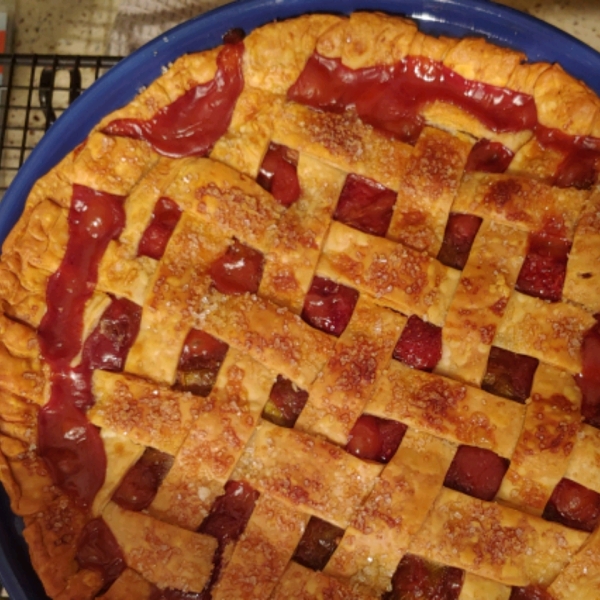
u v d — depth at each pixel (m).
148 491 0.22
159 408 0.21
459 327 0.21
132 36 0.29
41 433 0.22
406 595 0.21
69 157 0.23
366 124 0.22
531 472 0.21
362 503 0.21
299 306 0.22
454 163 0.22
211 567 0.21
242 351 0.22
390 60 0.23
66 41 0.30
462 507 0.21
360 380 0.21
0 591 0.27
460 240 0.22
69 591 0.21
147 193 0.22
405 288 0.21
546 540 0.21
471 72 0.22
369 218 0.22
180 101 0.23
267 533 0.21
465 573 0.21
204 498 0.21
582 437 0.21
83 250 0.22
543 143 0.23
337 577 0.21
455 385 0.21
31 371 0.22
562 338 0.21
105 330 0.22
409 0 0.22
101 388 0.22
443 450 0.21
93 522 0.22
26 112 0.28
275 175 0.23
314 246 0.22
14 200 0.23
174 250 0.22
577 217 0.22
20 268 0.23
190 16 0.29
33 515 0.22
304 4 0.22
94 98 0.23
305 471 0.21
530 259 0.22
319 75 0.23
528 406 0.21
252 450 0.21
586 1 0.29
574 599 0.21
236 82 0.23
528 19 0.22
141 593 0.21
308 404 0.21
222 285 0.22
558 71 0.22
